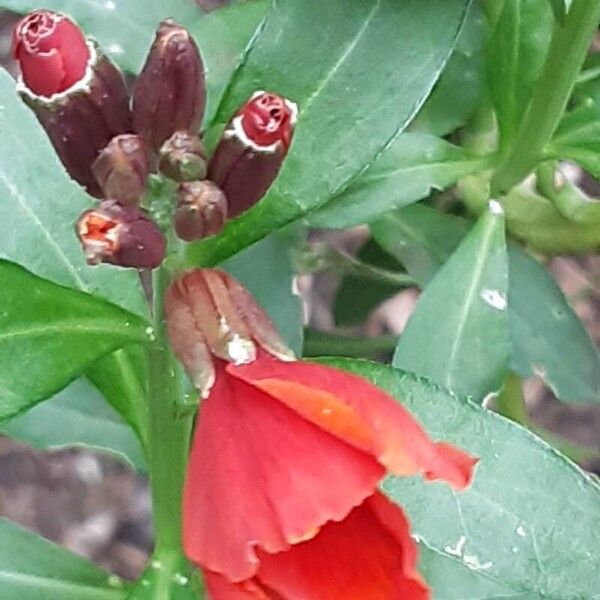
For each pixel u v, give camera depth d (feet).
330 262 0.57
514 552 0.35
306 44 0.35
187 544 0.27
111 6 0.45
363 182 0.43
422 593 0.27
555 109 0.44
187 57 0.30
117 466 0.83
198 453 0.27
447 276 0.41
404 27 0.36
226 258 0.34
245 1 0.45
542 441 0.35
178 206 0.30
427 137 0.45
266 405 0.27
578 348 0.50
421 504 0.35
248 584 0.26
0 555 0.40
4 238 0.38
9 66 0.83
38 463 0.83
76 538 0.81
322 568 0.27
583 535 0.35
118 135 0.30
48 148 0.38
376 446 0.26
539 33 0.45
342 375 0.27
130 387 0.39
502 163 0.46
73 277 0.38
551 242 0.52
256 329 0.30
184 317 0.30
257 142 0.30
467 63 0.49
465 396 0.38
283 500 0.25
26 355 0.32
